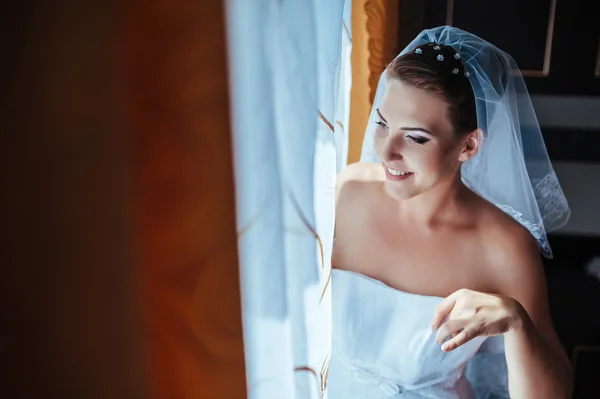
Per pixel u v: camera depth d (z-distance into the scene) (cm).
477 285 95
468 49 79
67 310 32
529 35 104
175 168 32
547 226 96
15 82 28
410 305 96
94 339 33
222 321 35
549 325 95
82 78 29
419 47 80
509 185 89
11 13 27
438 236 94
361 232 98
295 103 43
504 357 103
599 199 117
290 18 42
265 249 40
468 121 83
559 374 89
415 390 98
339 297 100
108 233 31
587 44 105
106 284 32
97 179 30
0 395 34
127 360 34
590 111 111
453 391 97
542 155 90
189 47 30
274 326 42
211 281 35
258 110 37
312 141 45
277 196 39
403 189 91
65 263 31
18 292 32
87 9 28
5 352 33
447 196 91
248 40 35
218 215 33
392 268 97
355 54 92
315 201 51
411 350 96
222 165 32
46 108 29
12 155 29
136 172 31
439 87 80
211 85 31
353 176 97
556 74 108
